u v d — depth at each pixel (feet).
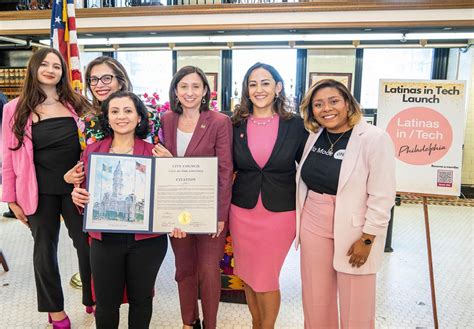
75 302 8.21
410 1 13.25
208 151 5.87
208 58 20.40
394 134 6.75
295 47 19.21
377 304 8.36
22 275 9.69
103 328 5.43
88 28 15.37
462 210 16.89
